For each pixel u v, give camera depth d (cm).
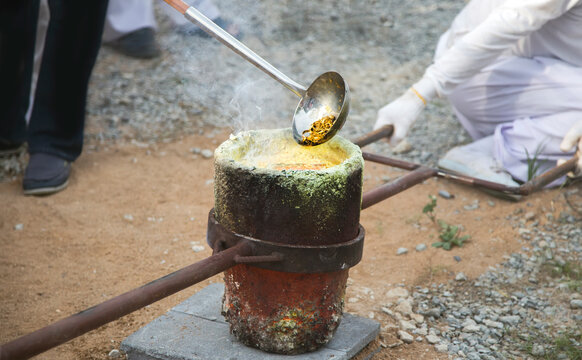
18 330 252
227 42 219
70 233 332
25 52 386
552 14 324
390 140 343
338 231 202
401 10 770
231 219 203
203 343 220
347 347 222
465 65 334
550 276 304
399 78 581
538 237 338
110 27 580
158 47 619
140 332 228
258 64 221
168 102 518
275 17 721
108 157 427
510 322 267
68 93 374
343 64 611
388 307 278
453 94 411
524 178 374
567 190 382
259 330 212
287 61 610
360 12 759
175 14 628
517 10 322
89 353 239
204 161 429
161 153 437
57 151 380
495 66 388
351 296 286
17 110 400
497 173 379
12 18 371
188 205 372
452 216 363
